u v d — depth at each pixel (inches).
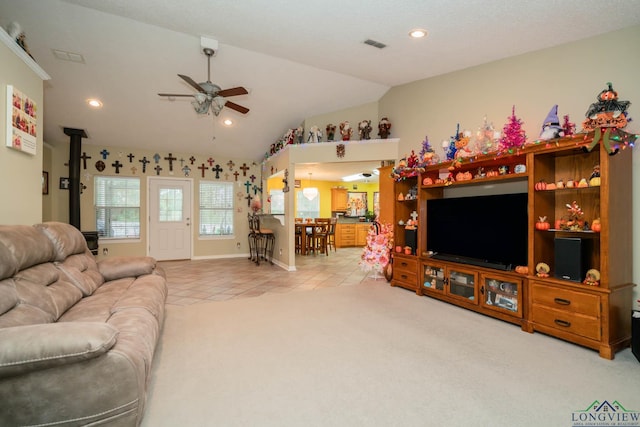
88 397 50.1
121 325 69.4
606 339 90.8
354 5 102.0
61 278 90.3
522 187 131.6
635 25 100.9
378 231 196.2
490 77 142.3
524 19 103.1
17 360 45.8
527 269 112.0
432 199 155.0
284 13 110.6
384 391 73.8
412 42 125.0
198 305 142.5
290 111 225.9
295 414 65.4
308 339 103.6
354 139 221.8
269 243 287.4
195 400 70.1
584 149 101.4
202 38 139.5
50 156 239.5
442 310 133.5
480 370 83.5
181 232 286.5
